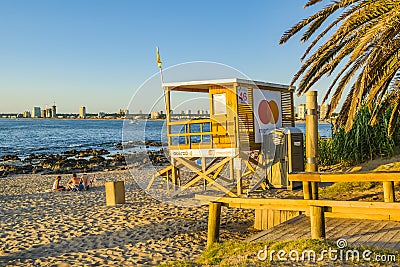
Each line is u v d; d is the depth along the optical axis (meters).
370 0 7.62
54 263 6.95
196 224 9.27
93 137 66.94
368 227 6.60
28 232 9.20
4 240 8.56
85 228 9.34
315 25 8.69
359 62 7.91
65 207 12.14
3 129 89.94
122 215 10.49
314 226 6.00
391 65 7.80
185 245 7.72
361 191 9.90
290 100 14.65
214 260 5.45
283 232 6.66
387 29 6.32
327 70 7.85
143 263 6.77
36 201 13.48
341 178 5.79
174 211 10.61
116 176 20.47
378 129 14.79
